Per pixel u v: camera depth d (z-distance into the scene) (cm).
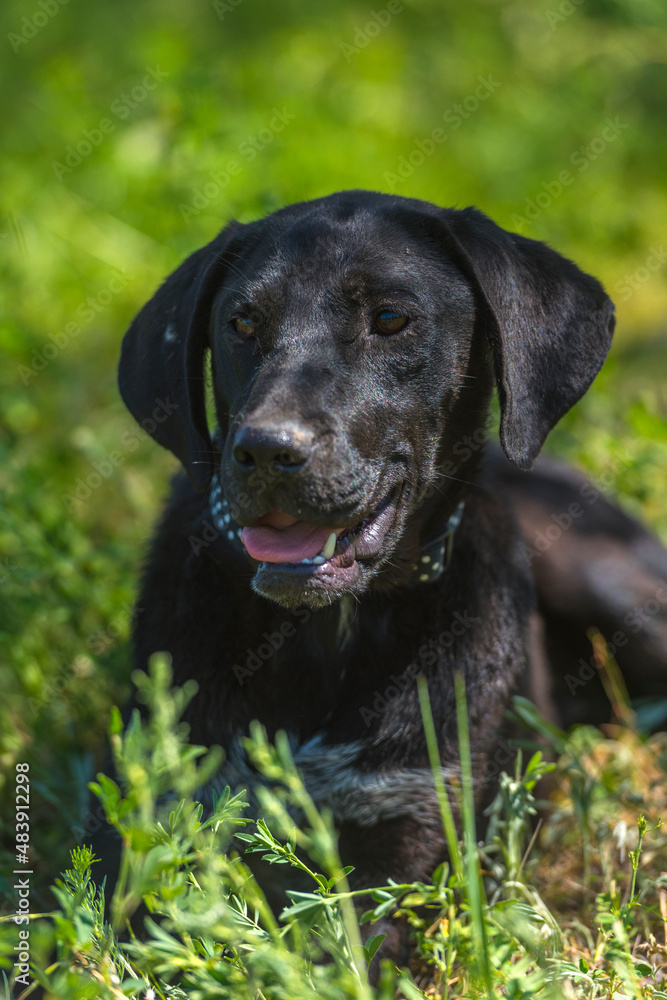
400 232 277
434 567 281
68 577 365
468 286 279
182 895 177
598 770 318
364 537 260
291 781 182
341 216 278
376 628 280
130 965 193
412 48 995
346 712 277
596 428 488
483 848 273
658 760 345
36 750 338
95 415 544
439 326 270
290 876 273
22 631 358
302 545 251
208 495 287
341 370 255
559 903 285
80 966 196
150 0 1010
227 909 179
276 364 254
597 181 832
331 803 272
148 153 612
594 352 289
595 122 898
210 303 290
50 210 670
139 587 297
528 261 286
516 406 273
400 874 273
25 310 578
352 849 275
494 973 189
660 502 472
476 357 283
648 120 939
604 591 393
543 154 861
